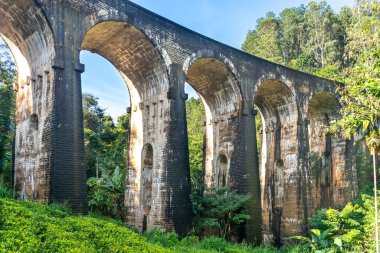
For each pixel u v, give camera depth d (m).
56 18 17.22
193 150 41.62
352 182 31.34
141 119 23.45
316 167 32.97
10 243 8.34
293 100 28.33
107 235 11.62
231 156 25.41
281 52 59.62
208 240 19.27
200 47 23.17
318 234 21.41
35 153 17.97
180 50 22.20
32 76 18.88
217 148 26.69
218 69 24.78
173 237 18.70
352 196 31.08
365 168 31.80
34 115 18.31
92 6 18.55
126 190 23.83
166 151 20.95
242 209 23.47
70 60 17.42
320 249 21.31
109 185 27.86
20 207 11.39
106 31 20.41
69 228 10.98
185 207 20.81
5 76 36.94
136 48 21.70
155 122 22.25
